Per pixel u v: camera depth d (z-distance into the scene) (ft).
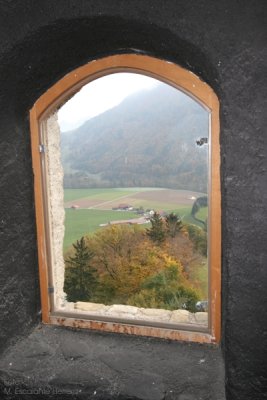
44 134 4.25
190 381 3.65
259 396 3.20
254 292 3.06
